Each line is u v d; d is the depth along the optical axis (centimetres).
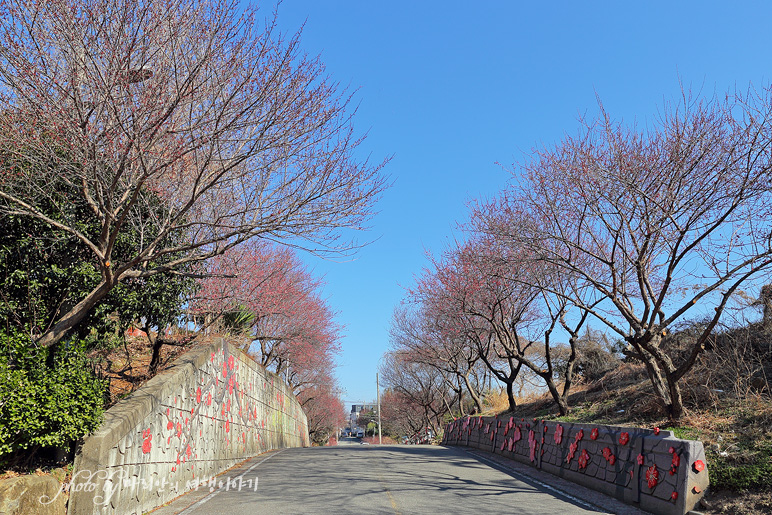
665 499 768
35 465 665
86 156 716
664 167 1070
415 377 4156
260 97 812
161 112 753
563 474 1132
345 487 996
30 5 679
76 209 914
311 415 5194
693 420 985
